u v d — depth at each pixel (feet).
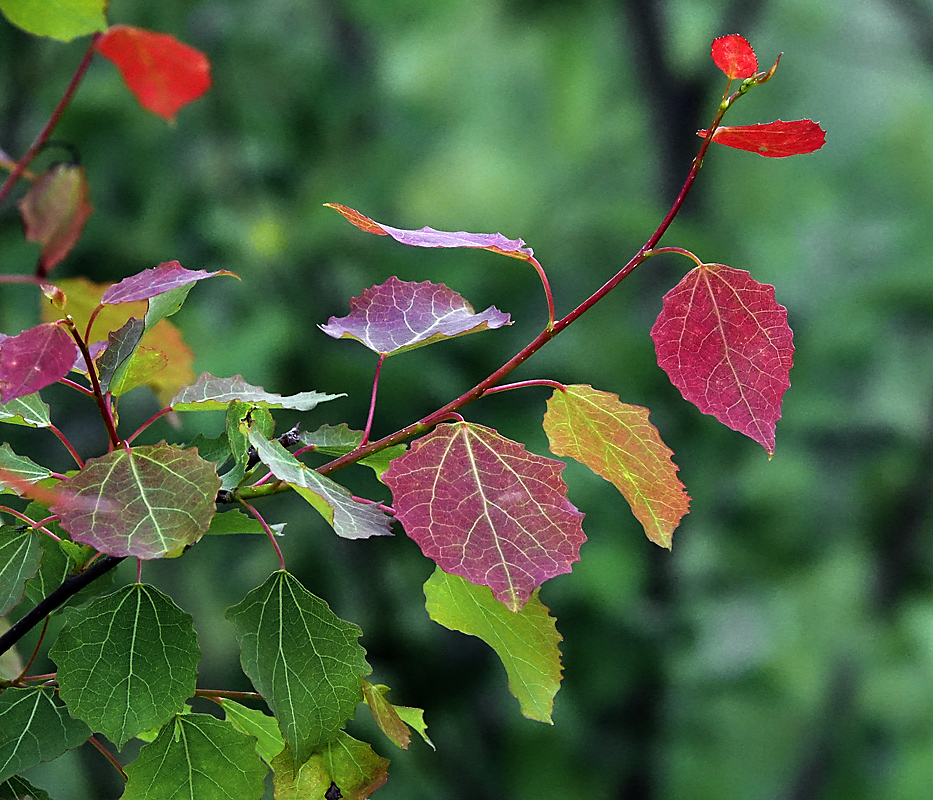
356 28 11.64
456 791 9.92
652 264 10.80
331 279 9.47
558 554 2.76
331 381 8.64
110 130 9.12
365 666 2.80
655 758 10.91
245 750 2.85
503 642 2.91
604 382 10.03
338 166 10.63
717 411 2.85
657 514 2.91
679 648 10.57
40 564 2.93
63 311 2.73
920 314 11.55
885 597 12.09
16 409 2.87
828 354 11.68
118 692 2.77
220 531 2.89
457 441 2.81
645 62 11.47
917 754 12.10
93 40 2.68
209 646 9.43
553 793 10.29
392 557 9.27
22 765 2.83
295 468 2.76
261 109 10.29
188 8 9.86
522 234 11.56
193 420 7.84
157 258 9.16
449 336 2.91
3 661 3.04
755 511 11.52
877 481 11.71
